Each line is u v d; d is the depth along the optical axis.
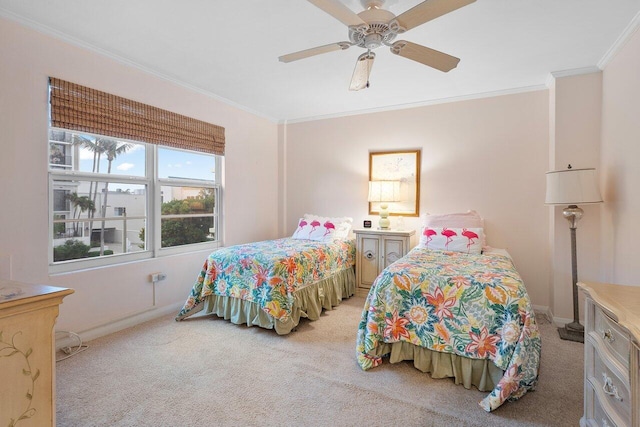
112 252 2.91
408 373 2.18
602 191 2.83
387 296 2.26
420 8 1.53
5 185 2.17
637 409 1.01
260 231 4.57
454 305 2.07
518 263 3.55
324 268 3.42
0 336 1.01
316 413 1.77
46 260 2.39
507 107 3.57
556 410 1.79
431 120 3.96
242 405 1.83
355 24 1.68
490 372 1.96
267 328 2.85
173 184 3.45
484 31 2.33
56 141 2.51
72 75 2.51
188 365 2.27
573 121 3.01
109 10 2.11
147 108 3.06
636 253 2.21
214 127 3.80
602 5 2.03
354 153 4.45
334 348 2.55
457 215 3.64
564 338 2.72
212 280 3.13
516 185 3.55
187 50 2.67
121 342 2.62
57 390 1.95
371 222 4.28
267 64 2.93
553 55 2.72
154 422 1.68
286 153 4.89
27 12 2.14
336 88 3.55
